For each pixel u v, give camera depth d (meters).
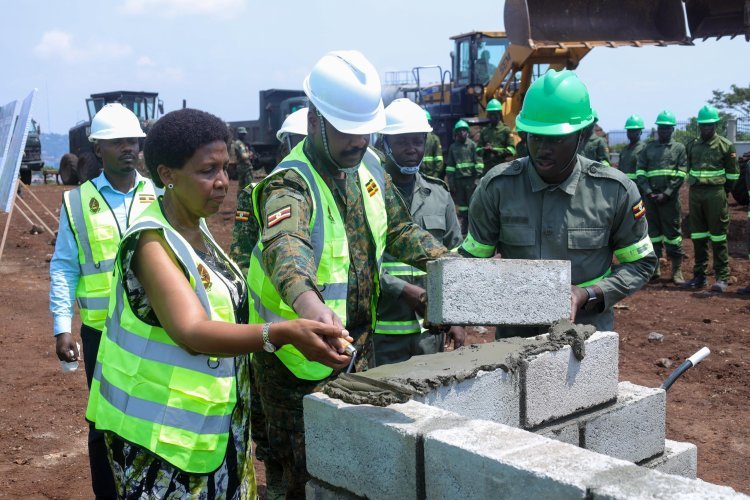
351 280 3.13
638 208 3.70
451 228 4.91
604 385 3.21
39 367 7.18
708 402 5.95
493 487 2.09
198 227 2.38
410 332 4.51
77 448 5.25
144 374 2.22
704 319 8.30
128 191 4.15
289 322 2.05
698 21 11.77
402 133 4.55
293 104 23.28
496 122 13.99
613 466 1.98
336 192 3.09
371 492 2.49
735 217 14.66
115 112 4.09
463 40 17.53
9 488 4.56
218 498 2.31
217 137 2.24
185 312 2.09
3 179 11.95
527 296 3.11
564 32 12.52
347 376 2.74
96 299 3.96
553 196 3.72
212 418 2.26
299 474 3.15
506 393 2.89
